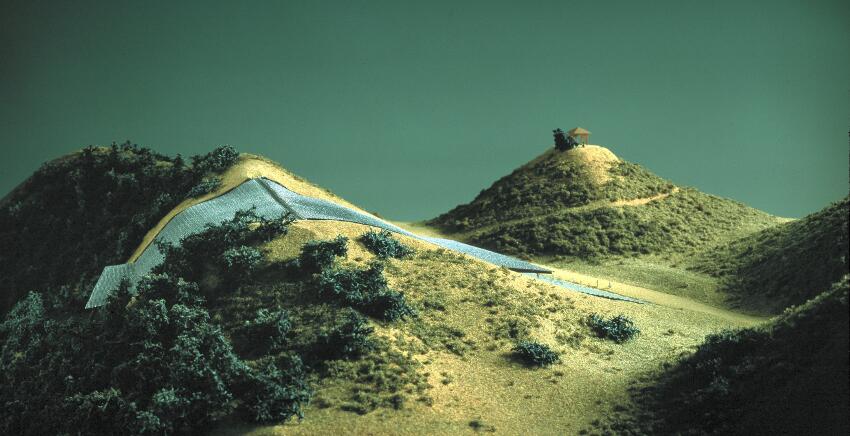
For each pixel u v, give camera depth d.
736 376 50.09
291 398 47.56
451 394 51.47
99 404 50.34
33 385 58.88
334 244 62.81
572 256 99.25
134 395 50.78
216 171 87.06
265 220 66.38
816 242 80.81
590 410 51.66
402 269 65.44
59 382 57.09
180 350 51.84
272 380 48.97
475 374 54.41
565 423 50.06
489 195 123.75
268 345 53.12
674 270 91.12
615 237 101.88
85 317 69.94
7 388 60.72
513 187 121.44
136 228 81.56
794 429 44.81
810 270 77.25
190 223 74.06
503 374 55.00
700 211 110.44
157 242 66.81
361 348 53.19
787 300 75.94
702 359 53.94
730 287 83.62
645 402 51.88
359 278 59.56
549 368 56.47
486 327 60.34
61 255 84.88
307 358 52.25
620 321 64.44
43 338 65.94
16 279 83.56
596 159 121.44
